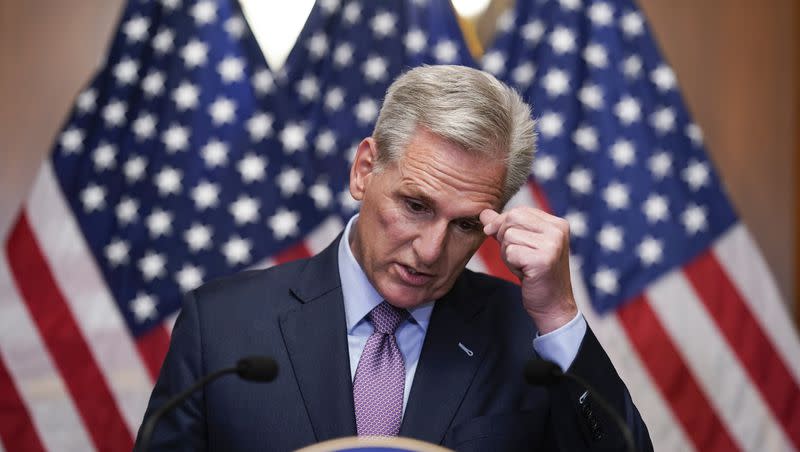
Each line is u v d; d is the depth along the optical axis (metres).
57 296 10.88
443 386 5.30
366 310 5.43
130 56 11.15
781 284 11.92
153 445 5.18
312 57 11.34
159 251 10.98
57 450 10.83
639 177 11.21
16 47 11.57
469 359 5.43
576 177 11.20
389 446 3.78
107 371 10.91
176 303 10.96
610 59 11.42
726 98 12.07
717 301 11.12
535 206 11.12
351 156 11.12
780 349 11.06
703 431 11.03
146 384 10.93
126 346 10.93
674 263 11.12
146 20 11.24
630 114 11.33
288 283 5.67
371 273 5.16
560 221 5.04
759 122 12.05
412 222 4.93
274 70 11.80
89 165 11.00
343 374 5.25
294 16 11.88
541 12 11.52
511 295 5.90
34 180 11.46
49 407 10.84
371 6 11.41
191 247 10.99
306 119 11.28
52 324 10.84
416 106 4.88
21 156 11.48
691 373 11.05
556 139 11.19
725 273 11.15
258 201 11.08
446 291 5.15
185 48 11.23
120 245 10.97
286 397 5.20
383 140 5.01
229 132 11.14
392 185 4.93
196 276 10.97
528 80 11.38
